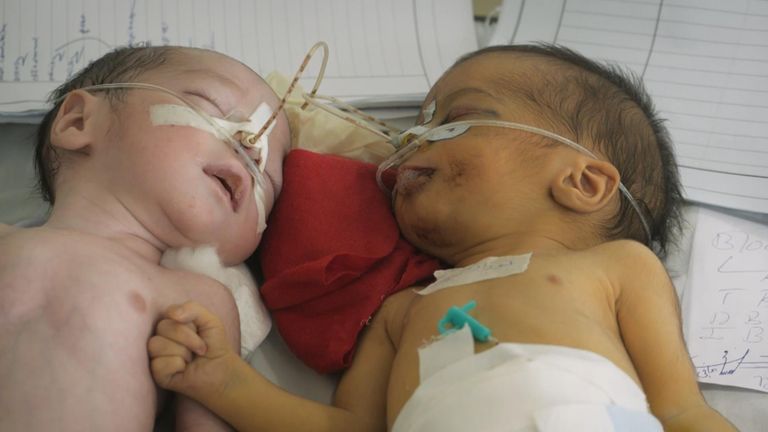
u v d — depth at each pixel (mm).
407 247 1097
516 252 990
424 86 1445
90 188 974
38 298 840
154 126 979
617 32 1470
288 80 1332
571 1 1498
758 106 1389
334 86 1425
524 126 1027
